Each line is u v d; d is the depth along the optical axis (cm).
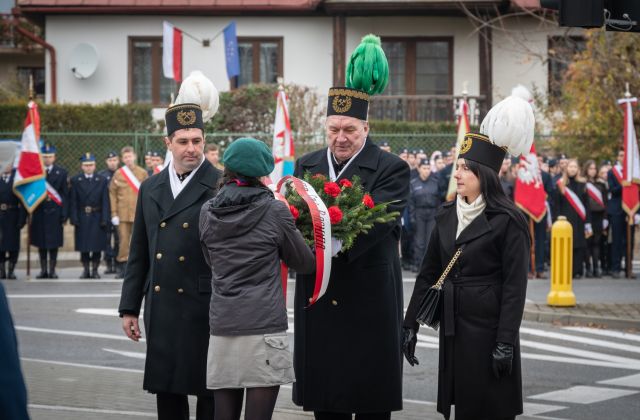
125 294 685
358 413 667
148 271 693
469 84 3011
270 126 2544
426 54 3020
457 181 642
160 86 3039
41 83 3525
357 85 675
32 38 3031
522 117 630
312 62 3014
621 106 2100
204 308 660
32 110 1764
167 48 2627
